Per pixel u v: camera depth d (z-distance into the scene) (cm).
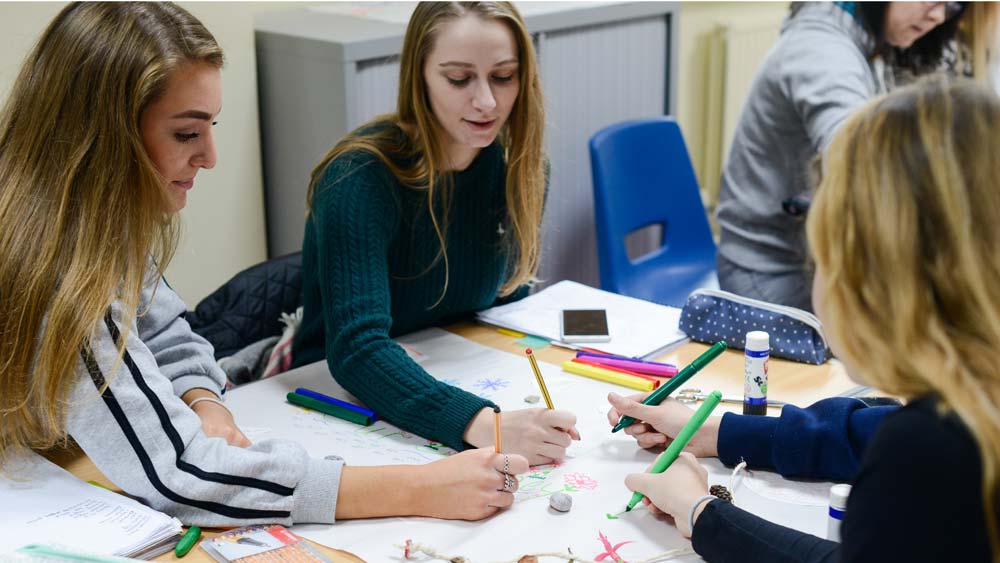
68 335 105
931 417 73
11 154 110
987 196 71
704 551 97
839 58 202
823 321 81
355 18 244
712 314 154
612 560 99
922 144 73
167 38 109
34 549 94
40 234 108
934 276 72
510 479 109
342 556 101
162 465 107
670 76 286
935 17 205
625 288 234
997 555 71
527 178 158
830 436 112
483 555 100
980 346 72
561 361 150
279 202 251
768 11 372
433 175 149
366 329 137
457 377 144
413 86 146
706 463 119
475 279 164
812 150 207
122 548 99
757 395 127
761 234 220
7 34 200
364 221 143
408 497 108
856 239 75
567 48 255
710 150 376
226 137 236
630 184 238
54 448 122
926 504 72
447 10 140
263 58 239
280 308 178
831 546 91
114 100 107
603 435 126
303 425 131
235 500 106
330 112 226
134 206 110
